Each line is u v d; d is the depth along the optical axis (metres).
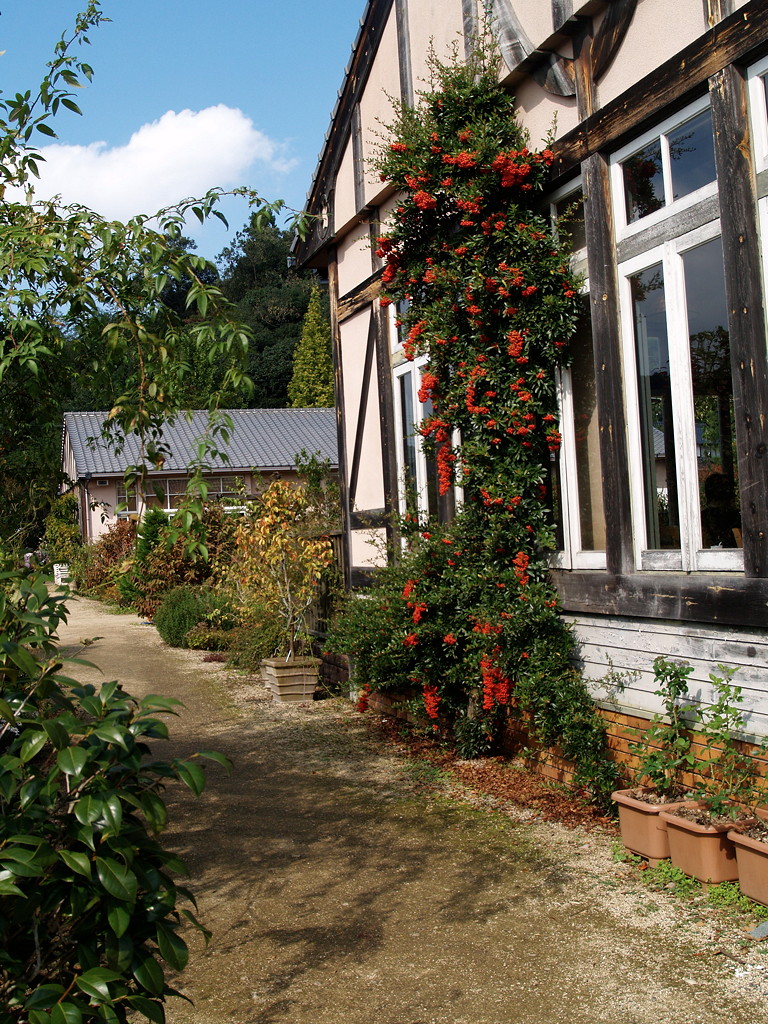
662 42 4.79
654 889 4.22
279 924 4.10
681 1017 3.15
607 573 5.25
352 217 8.77
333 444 29.75
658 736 4.54
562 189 5.72
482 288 5.79
